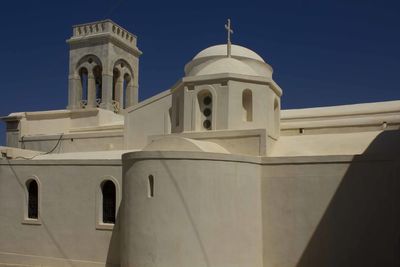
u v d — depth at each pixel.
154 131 25.98
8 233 21.53
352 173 16.12
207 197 15.91
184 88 20.31
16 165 21.70
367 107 25.34
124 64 36.03
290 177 17.02
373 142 17.59
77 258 19.81
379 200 15.66
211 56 24.20
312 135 20.56
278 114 21.91
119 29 35.34
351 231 15.93
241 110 19.59
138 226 16.19
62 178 20.59
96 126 30.31
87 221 19.81
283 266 16.80
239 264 16.23
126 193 16.95
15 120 31.36
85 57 34.59
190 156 15.93
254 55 25.12
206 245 15.70
